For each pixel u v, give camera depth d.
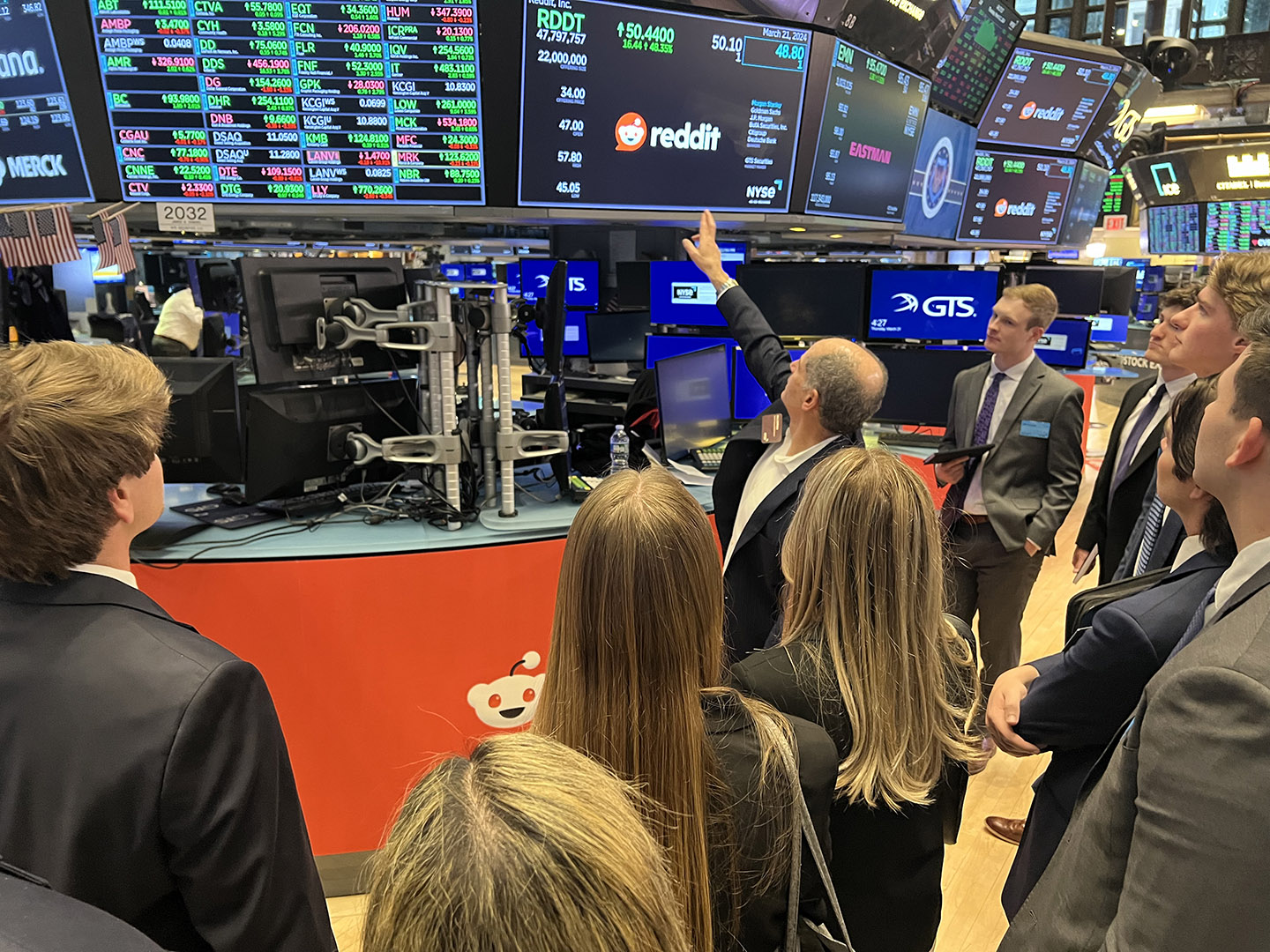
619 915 0.41
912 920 1.14
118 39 2.41
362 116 2.58
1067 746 1.22
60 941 0.45
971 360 3.56
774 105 3.10
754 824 0.90
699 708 0.91
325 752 2.18
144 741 0.85
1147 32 11.73
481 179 2.72
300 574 2.07
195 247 4.45
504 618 2.23
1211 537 1.11
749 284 3.74
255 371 2.20
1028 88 4.73
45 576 0.93
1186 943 0.73
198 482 2.23
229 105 2.50
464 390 2.62
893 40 3.33
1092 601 1.38
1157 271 9.93
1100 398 9.98
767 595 1.96
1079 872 0.96
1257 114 11.52
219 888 0.87
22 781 0.86
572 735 0.94
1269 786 0.69
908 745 1.09
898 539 1.10
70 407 0.90
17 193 2.61
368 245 3.94
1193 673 0.76
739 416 3.75
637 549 0.90
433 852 0.42
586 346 4.78
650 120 2.90
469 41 2.55
